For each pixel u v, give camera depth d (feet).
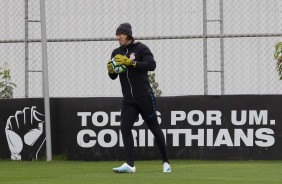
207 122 121.39
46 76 125.18
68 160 125.49
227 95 120.88
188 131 121.80
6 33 131.54
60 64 128.98
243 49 122.72
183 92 124.47
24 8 130.72
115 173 91.76
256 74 122.21
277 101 120.06
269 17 122.11
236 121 120.67
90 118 124.88
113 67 89.71
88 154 124.88
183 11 124.67
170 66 124.98
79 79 128.36
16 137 127.44
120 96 124.57
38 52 130.11
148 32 125.80
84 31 128.26
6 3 131.64
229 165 107.45
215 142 121.08
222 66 123.34
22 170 103.30
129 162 91.35
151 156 122.31
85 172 97.45
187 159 121.80
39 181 81.61
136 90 90.33
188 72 124.36
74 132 125.59
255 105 120.47
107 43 127.54
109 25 127.54
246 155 120.47
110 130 124.26
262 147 120.26
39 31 130.21
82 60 128.36
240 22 123.03
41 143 126.31
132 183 76.64
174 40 125.08
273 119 120.06
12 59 131.03
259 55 122.31
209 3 124.06
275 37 122.11
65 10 128.98
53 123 126.52
